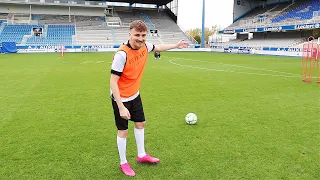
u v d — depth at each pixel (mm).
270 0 46531
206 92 9211
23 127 5586
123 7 52281
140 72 3516
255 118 6129
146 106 7324
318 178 3475
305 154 4184
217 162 3930
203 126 5578
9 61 22047
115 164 3908
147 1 50031
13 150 4406
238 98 8234
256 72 15023
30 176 3562
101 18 47812
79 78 12664
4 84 10898
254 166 3795
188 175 3566
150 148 4465
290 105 7328
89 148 4484
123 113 3254
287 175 3545
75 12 46594
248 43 42062
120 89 3461
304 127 5480
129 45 3244
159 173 3635
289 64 20094
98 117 6305
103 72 14977
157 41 45719
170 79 12344
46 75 13633
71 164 3908
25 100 8070
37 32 41281
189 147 4488
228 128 5441
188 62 21984
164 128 5469
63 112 6754
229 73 14570
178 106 7305
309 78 11750
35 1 42719
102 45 40031
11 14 43219
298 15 37094
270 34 42406
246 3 47875
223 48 41031
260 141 4727
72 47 38312
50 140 4852
